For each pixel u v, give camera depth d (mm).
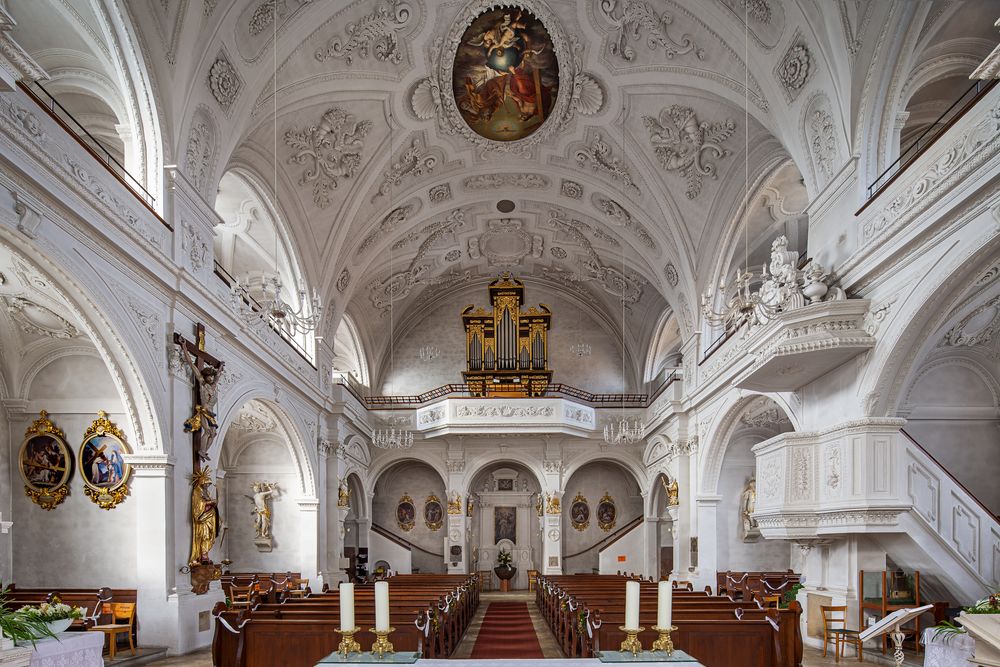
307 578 20391
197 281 12484
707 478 20500
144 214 11039
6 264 10305
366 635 9414
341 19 14477
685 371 22016
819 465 12383
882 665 10977
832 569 12711
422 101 17391
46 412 12805
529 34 15836
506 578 28500
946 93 14039
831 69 12516
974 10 11984
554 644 14445
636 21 15109
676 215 19266
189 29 11984
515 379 27938
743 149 16766
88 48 12258
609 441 23328
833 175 12906
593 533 29703
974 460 13695
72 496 12672
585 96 17312
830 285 12547
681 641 9016
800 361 12016
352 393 24516
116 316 10250
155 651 10945
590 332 30125
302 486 20625
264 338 16297
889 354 10844
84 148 9430
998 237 8789
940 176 9797
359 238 20594
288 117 15742
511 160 20234
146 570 11359
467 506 28484
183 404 12148
